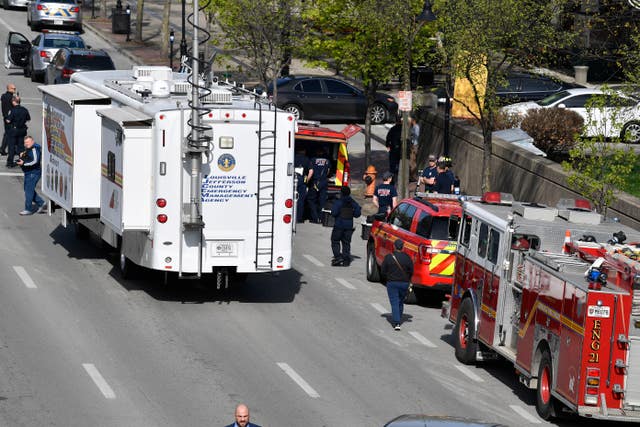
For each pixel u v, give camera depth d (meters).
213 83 75.62
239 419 38.41
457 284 61.38
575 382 47.31
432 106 119.06
